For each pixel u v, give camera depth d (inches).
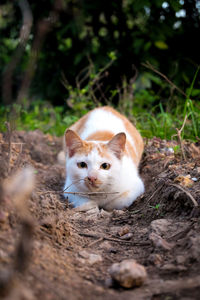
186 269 37.6
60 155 56.2
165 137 54.9
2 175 39.4
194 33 67.2
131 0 66.6
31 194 40.5
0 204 38.3
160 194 44.5
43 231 39.6
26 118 67.2
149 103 65.5
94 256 39.3
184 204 42.3
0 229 37.8
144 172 51.1
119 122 53.1
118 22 69.8
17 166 40.2
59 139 61.4
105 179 46.7
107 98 71.7
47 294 32.8
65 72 73.9
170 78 65.1
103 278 37.6
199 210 41.2
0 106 71.0
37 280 34.8
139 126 58.8
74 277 37.2
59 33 66.6
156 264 38.5
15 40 80.3
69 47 73.9
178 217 42.1
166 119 56.0
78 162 47.3
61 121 67.7
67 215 44.3
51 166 55.2
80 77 72.2
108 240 41.5
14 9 68.9
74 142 48.0
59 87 75.0
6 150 45.9
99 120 53.2
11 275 29.8
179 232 40.4
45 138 60.7
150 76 65.0
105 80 70.4
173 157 49.9
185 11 66.0
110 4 67.5
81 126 53.8
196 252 38.3
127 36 69.5
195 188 43.1
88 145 47.7
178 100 62.2
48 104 77.6
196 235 39.4
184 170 46.1
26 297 30.2
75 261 38.7
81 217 44.8
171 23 66.4
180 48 67.7
